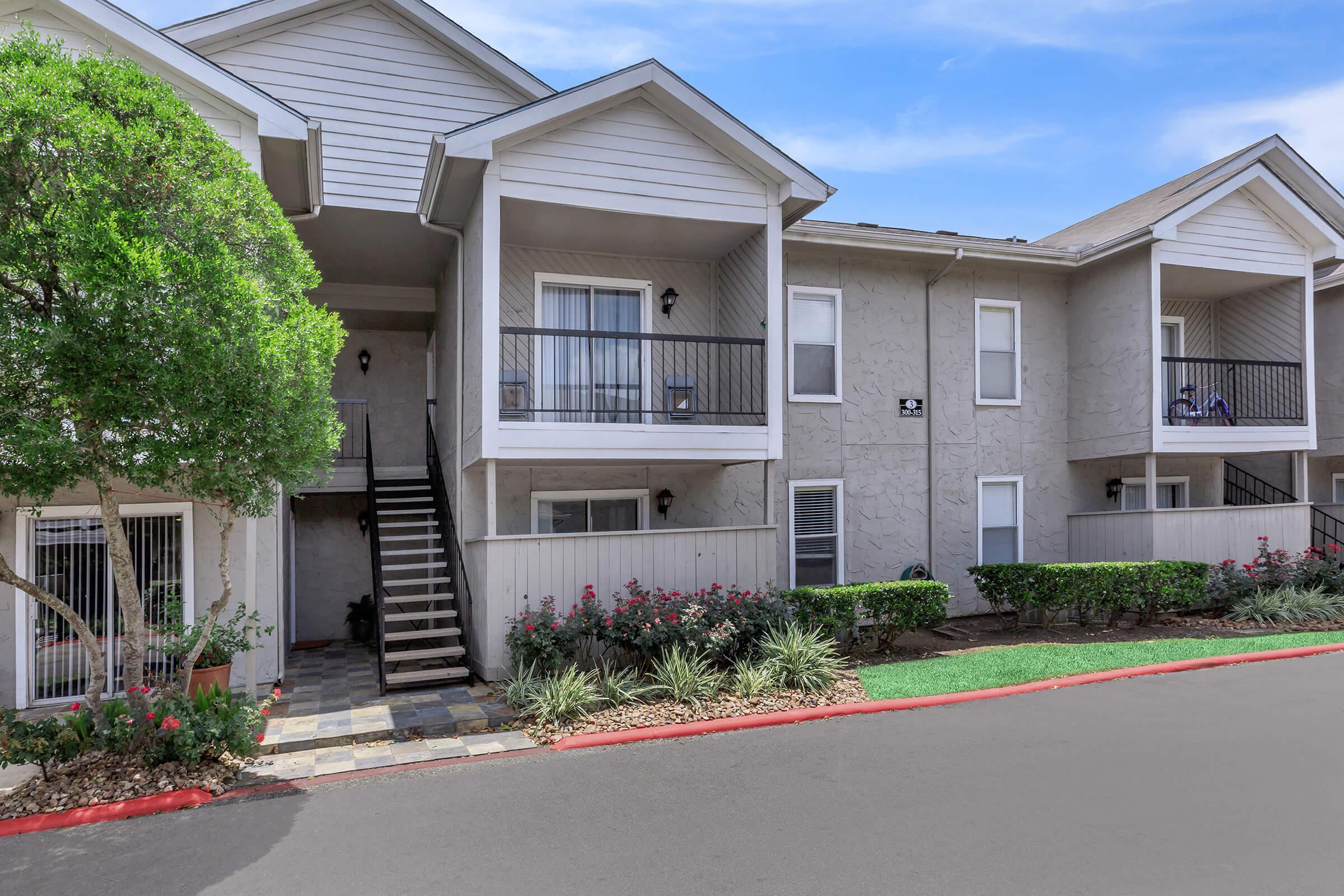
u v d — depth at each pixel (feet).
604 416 36.50
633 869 14.25
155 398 18.07
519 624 28.32
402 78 35.94
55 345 16.98
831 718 24.22
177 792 18.47
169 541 28.73
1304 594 39.83
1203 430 41.24
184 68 27.14
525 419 34.60
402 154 35.58
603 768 20.12
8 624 27.17
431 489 41.45
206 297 18.28
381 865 14.67
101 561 28.37
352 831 16.35
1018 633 37.19
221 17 33.27
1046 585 36.22
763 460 32.94
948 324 42.93
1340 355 49.75
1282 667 29.40
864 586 32.94
